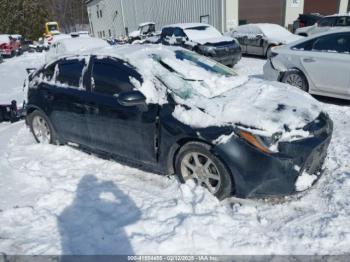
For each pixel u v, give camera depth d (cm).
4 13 3731
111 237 281
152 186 360
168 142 336
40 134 504
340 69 590
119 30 3108
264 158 292
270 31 1295
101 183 370
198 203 312
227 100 338
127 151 380
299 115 323
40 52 2711
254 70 1059
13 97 1052
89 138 418
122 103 334
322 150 325
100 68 394
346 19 1374
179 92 340
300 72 657
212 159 312
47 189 364
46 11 4172
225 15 1767
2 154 478
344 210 300
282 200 325
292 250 262
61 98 435
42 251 269
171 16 2212
